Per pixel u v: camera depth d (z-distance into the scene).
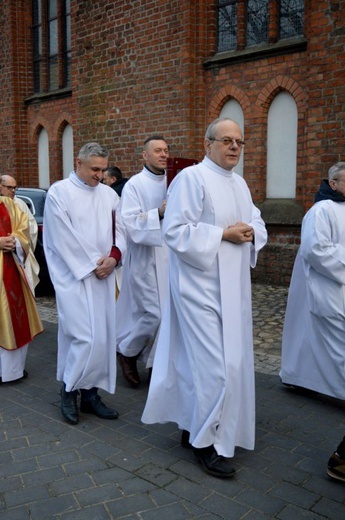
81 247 3.79
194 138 9.00
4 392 4.52
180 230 3.08
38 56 12.55
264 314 6.66
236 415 3.12
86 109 10.69
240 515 2.78
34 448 3.49
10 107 12.80
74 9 10.58
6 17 12.55
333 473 3.06
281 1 8.03
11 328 4.61
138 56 9.51
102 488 3.01
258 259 8.42
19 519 2.74
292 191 8.21
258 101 8.29
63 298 3.82
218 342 3.08
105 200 3.99
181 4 8.71
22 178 12.99
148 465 3.26
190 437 3.20
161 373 3.33
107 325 3.93
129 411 4.08
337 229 3.82
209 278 3.11
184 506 2.85
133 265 4.48
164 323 3.38
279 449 3.48
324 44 7.15
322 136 7.34
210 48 8.84
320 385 4.16
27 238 4.82
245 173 8.61
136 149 9.82
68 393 3.96
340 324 3.88
